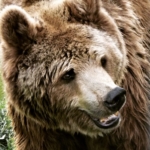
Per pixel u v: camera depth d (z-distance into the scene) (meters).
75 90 8.93
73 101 9.01
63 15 9.12
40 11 9.30
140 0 11.59
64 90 8.98
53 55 8.81
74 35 8.86
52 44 8.83
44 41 8.87
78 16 9.12
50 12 9.20
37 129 9.88
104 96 8.48
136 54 10.26
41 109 9.24
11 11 8.73
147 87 10.49
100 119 9.05
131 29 10.22
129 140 10.08
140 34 10.74
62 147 10.26
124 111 9.88
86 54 8.80
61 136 10.04
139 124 10.11
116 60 9.20
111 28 9.31
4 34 8.82
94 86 8.65
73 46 8.78
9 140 13.66
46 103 9.16
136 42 10.29
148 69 10.62
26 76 8.88
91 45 8.82
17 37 8.84
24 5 9.58
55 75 8.85
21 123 10.00
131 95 9.99
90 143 10.35
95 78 8.69
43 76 8.87
